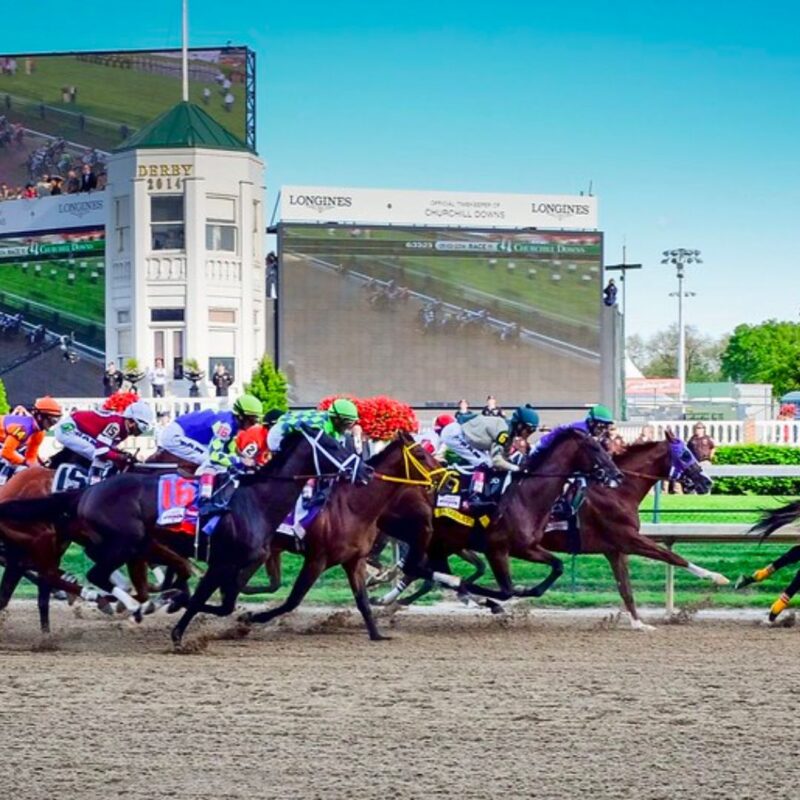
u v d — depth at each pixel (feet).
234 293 133.39
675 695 33.50
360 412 54.95
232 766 26.73
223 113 156.35
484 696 33.22
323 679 35.42
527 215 137.18
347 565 43.37
